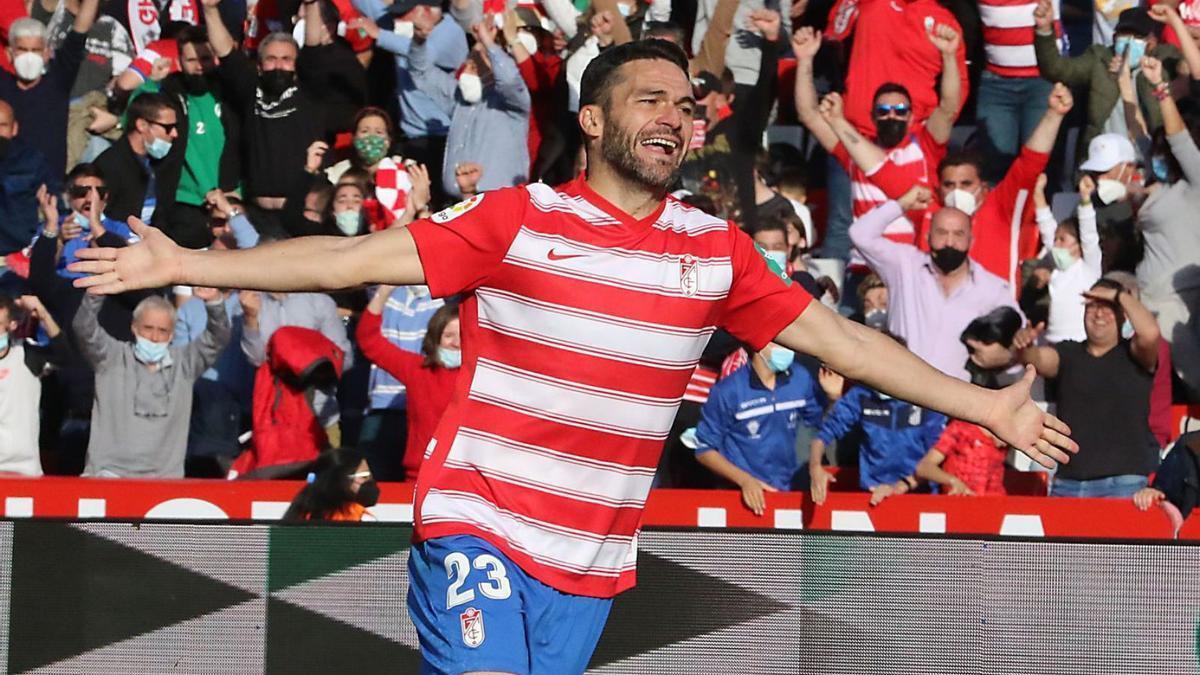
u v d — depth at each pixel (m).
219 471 24.83
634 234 11.39
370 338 23.33
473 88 27.03
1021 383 12.16
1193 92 27.08
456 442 11.41
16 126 28.03
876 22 27.31
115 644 16.17
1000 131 28.19
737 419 23.03
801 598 15.85
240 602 16.19
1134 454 23.47
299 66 27.78
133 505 22.09
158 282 10.52
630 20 28.20
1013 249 26.31
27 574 16.20
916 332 24.92
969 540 15.80
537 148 27.66
